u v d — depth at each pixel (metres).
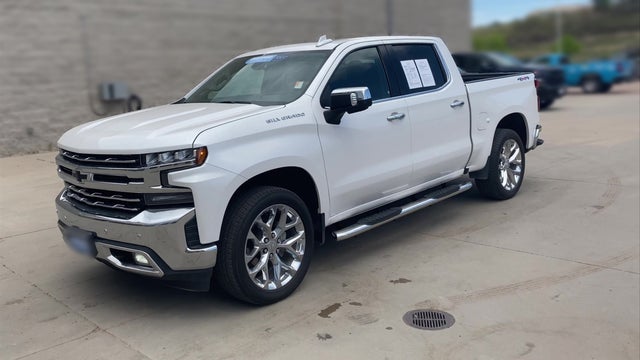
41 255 5.66
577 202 6.83
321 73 4.81
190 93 5.66
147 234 3.84
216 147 3.90
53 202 7.59
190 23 13.55
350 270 5.04
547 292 4.45
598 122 13.51
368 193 5.07
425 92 5.67
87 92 12.02
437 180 5.91
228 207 4.11
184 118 4.32
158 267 3.90
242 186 4.27
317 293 4.58
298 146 4.39
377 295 4.51
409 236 5.89
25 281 5.03
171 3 13.16
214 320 4.19
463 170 6.27
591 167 8.65
